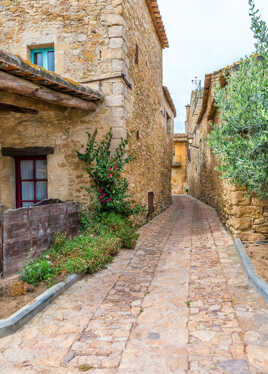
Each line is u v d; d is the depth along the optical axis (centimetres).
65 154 642
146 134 877
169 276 432
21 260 416
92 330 282
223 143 466
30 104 538
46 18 652
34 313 312
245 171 440
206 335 266
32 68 423
